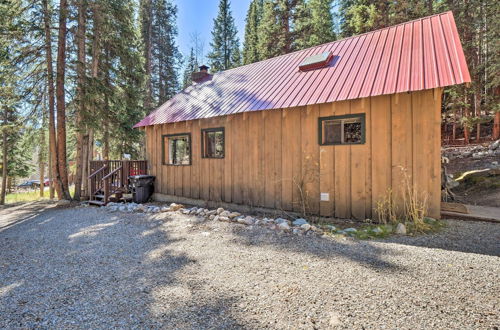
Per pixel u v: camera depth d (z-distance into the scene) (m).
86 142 12.52
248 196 6.70
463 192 7.01
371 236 3.94
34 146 12.29
